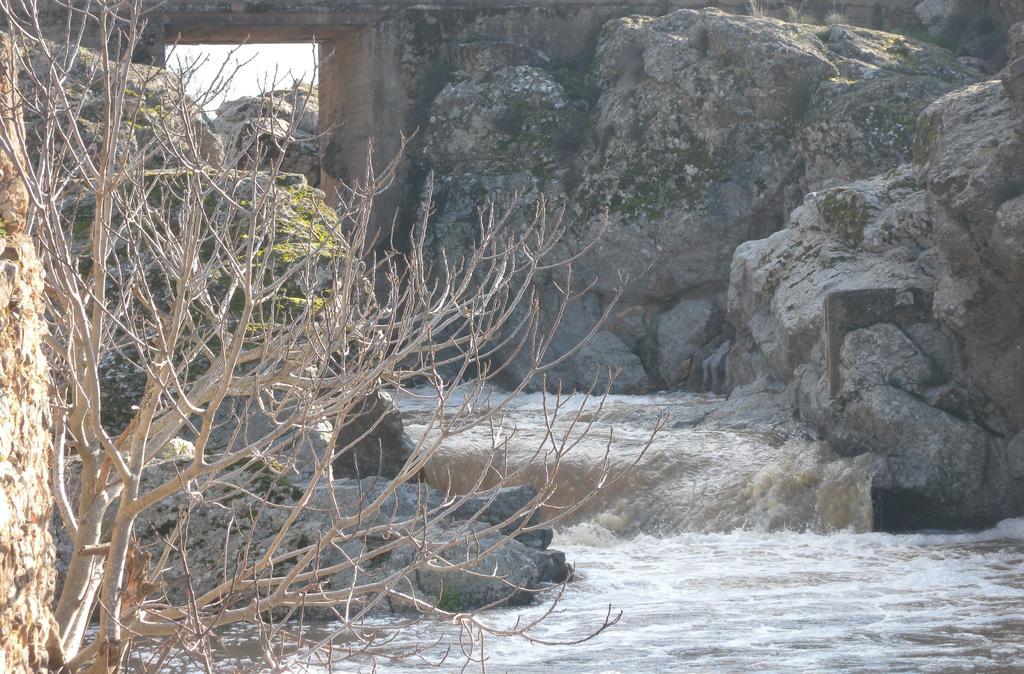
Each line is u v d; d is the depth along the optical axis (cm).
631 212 4784
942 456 3109
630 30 5128
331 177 5412
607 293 4831
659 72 4906
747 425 3572
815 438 3397
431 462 3212
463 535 966
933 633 1853
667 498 3212
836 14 5309
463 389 4603
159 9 4888
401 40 5284
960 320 3098
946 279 3148
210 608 1139
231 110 4547
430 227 5138
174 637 852
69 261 827
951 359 3238
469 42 5341
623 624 1930
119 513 850
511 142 5191
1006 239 2903
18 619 715
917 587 2278
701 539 3056
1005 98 3134
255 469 1941
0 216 789
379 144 5256
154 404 860
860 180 4119
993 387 3147
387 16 5256
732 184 4694
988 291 3053
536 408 3981
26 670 725
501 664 1652
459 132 5238
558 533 3106
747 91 4709
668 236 4719
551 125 5175
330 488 932
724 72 4750
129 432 955
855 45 4812
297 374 1087
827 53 4788
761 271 3853
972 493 3117
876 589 2258
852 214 3597
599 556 2791
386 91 5269
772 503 3141
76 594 871
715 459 3294
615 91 5041
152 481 1823
